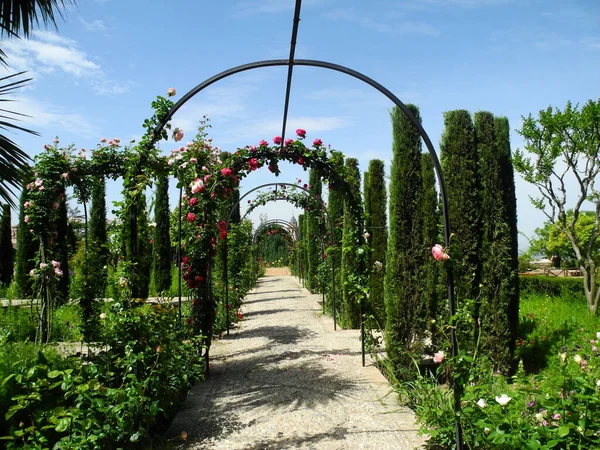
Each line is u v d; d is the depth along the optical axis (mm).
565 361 2918
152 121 3959
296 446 3311
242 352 6793
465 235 4828
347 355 6387
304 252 18359
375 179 7570
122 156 5891
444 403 3166
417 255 4961
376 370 5523
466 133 4883
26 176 3531
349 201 5918
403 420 3787
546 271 14945
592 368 3184
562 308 7652
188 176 5133
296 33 2920
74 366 3078
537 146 7668
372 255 7426
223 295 8633
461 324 4258
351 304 7750
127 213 3893
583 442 2348
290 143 5605
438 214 6043
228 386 4973
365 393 4598
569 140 7453
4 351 3783
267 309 12023
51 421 2418
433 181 6105
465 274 4820
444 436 3041
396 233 5027
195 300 5465
